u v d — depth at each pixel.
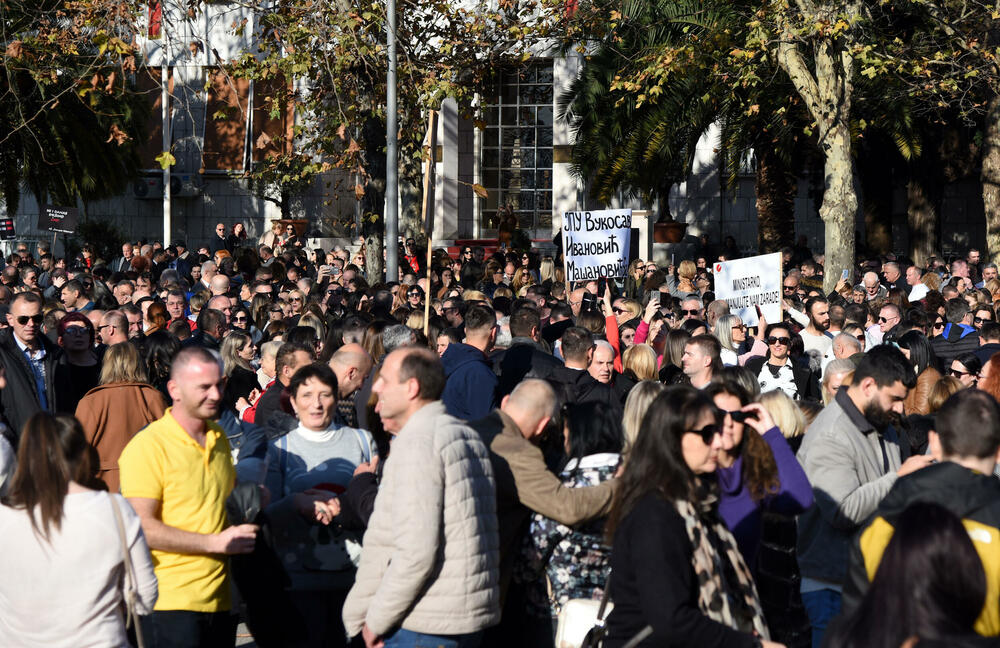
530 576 4.96
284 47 17.72
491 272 20.58
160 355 8.75
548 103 35.25
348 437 6.03
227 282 13.22
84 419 6.91
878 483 5.17
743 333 10.43
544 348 9.88
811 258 25.91
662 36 22.92
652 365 8.66
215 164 36.34
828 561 5.27
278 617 5.21
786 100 23.14
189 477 4.98
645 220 26.98
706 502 3.95
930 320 12.41
